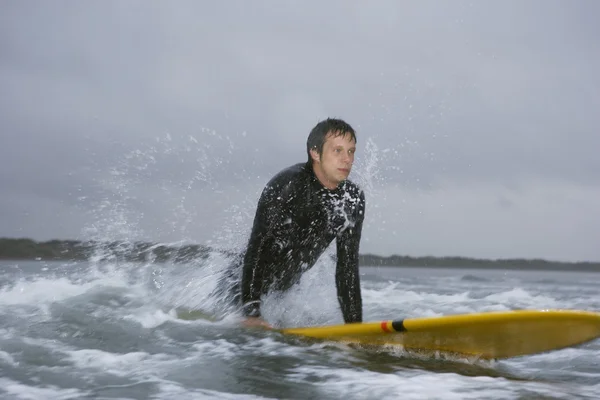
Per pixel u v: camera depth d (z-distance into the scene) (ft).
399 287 24.48
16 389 7.85
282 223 11.93
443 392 8.00
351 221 12.16
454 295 20.34
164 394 7.70
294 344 10.69
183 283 14.66
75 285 16.15
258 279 12.03
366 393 7.89
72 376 8.48
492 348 9.88
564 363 10.07
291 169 11.98
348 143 11.63
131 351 10.00
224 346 10.44
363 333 10.51
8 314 12.60
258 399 7.53
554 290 24.47
